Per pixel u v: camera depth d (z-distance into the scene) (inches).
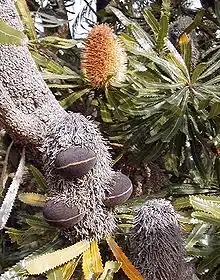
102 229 17.9
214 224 19.2
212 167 26.8
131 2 36.7
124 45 25.8
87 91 24.2
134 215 19.6
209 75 26.5
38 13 30.7
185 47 25.5
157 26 26.9
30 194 20.5
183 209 24.3
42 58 24.5
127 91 24.7
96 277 16.8
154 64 25.5
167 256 17.7
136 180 26.9
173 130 23.7
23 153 18.1
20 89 16.6
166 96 24.6
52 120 17.3
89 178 17.1
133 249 18.3
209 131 25.9
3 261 31.0
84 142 16.8
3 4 16.3
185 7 36.8
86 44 23.9
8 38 14.0
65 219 16.7
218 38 34.6
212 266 20.8
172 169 27.0
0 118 17.0
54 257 16.9
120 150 27.3
